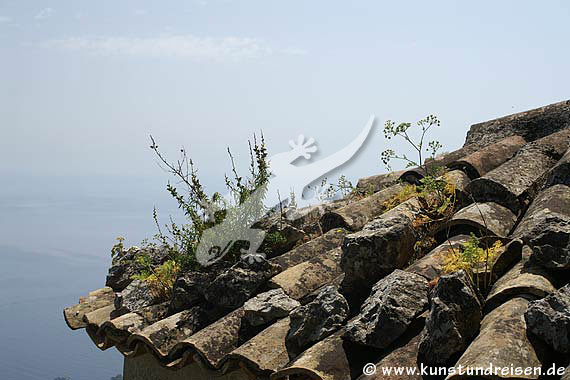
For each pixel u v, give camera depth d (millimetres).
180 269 5066
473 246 3549
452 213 4578
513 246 3604
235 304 4371
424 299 3361
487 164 5438
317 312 3592
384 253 3855
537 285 3125
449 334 2914
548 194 4297
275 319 3996
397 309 3264
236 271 4449
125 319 4758
